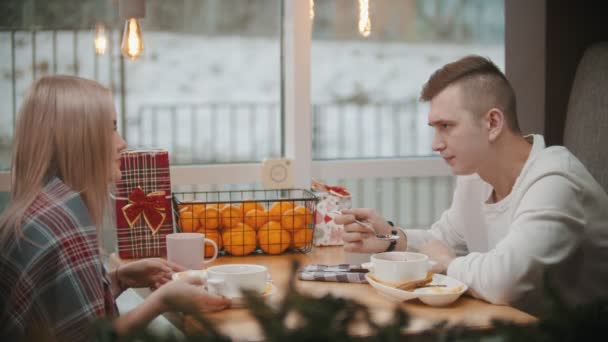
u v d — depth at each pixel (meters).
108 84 2.77
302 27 2.79
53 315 1.44
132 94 2.80
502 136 1.87
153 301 1.42
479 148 1.86
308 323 0.63
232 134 2.91
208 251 2.07
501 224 1.92
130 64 2.79
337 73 2.99
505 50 3.06
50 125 1.55
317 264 1.88
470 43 3.09
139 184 2.09
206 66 2.87
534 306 1.73
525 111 3.08
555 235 1.68
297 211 2.12
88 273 1.47
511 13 3.04
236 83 2.90
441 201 3.12
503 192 1.95
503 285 1.58
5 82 2.68
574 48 3.09
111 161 1.63
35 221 1.46
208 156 2.90
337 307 0.65
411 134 3.09
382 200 3.06
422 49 3.06
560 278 1.84
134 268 1.81
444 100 1.87
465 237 2.20
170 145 2.86
